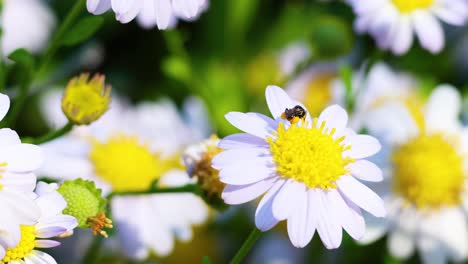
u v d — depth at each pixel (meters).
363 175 0.25
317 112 0.36
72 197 0.24
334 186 0.24
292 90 0.37
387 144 0.32
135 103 0.37
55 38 0.25
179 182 0.32
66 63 0.36
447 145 0.32
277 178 0.24
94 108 0.25
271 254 0.33
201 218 0.31
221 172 0.24
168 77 0.37
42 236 0.22
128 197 0.31
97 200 0.24
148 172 0.31
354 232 0.24
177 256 0.33
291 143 0.24
